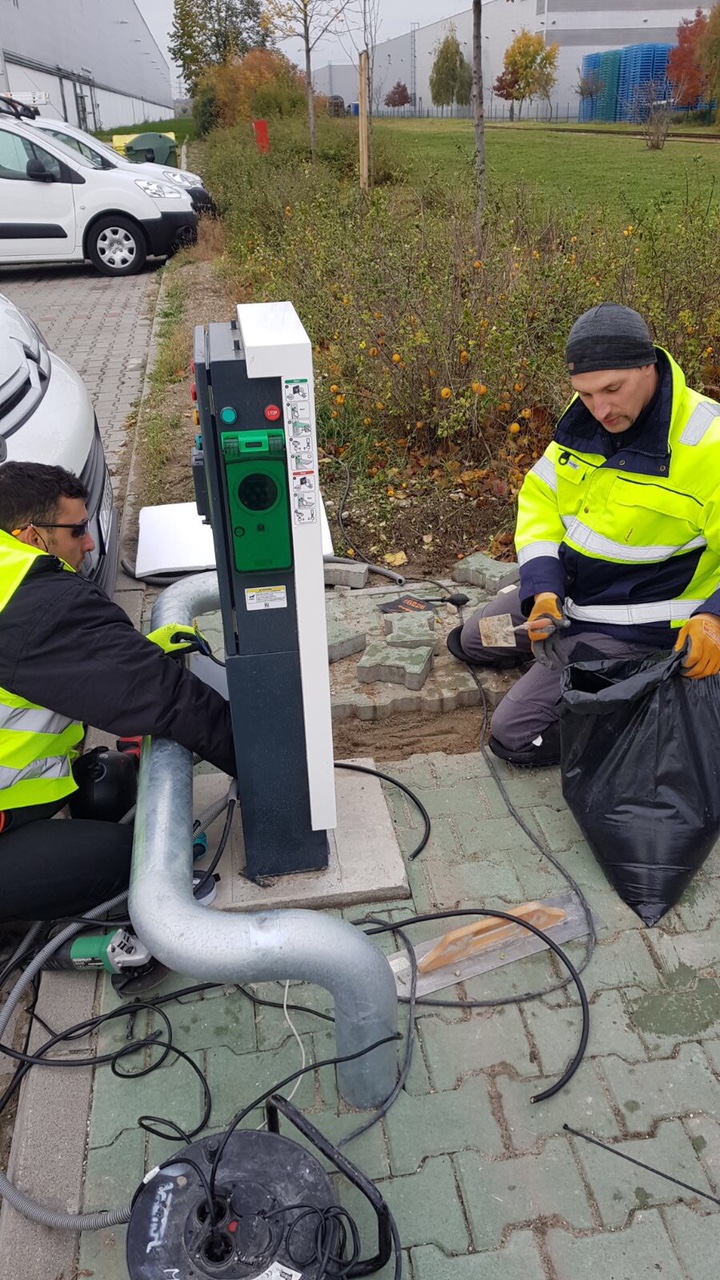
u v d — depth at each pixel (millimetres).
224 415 1947
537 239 6684
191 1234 1675
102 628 2312
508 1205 1934
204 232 12211
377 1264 1769
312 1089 2180
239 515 2037
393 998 1974
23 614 2260
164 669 2359
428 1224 1908
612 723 2541
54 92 28547
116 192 11367
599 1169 1987
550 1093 2125
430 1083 2172
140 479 5676
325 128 18531
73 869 2445
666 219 6520
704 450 2469
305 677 2248
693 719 2479
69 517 2514
